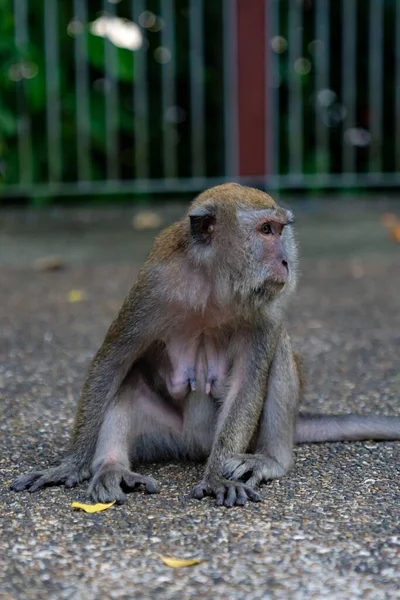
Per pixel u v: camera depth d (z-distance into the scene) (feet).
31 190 45.52
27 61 43.73
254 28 43.29
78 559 12.74
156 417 17.07
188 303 16.24
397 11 45.93
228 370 16.96
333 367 23.15
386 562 12.58
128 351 16.30
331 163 49.14
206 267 16.15
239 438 16.11
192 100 46.24
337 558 12.69
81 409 16.25
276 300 16.44
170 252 16.34
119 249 37.91
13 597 11.74
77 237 40.47
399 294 30.91
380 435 17.93
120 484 15.37
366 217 44.04
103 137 45.55
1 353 24.50
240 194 16.65
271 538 13.33
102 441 16.16
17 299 30.55
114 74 44.14
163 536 13.46
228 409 16.35
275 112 45.29
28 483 15.65
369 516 14.12
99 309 29.07
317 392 21.24
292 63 45.85
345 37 46.09
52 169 45.39
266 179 44.42
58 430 18.56
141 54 45.06
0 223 43.65
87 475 15.98
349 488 15.43
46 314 28.63
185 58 47.24
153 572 12.35
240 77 43.65
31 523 13.99
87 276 33.55
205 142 48.03
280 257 16.37
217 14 46.16
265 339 16.53
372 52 46.11
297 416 17.54
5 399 20.54
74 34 44.96
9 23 43.39
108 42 44.19
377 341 25.48
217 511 14.44
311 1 47.52
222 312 16.40
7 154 45.68
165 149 46.80
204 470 16.24
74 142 46.47
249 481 15.56
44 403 20.29
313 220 43.42
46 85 44.37
